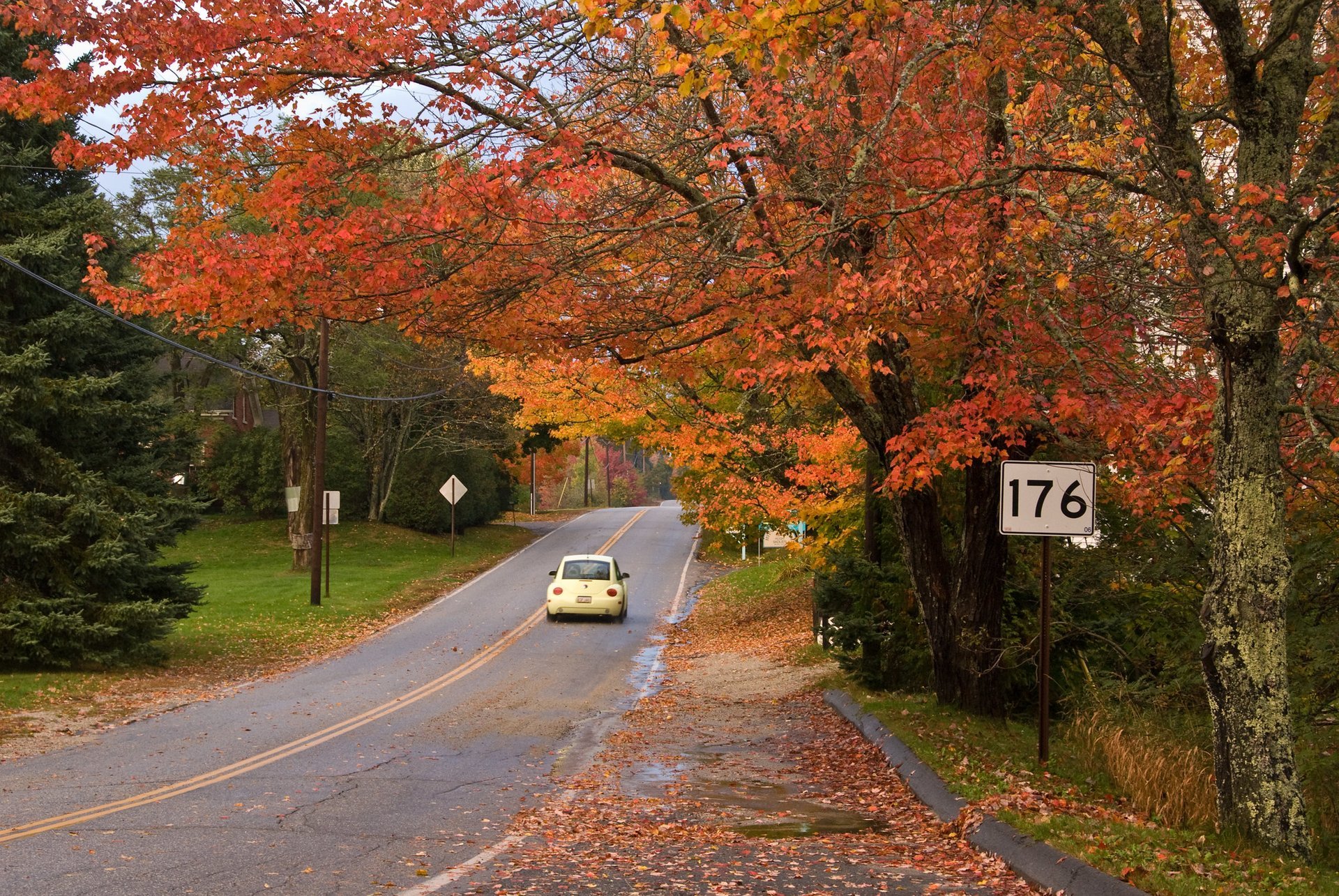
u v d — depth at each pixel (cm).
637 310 1358
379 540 5791
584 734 1730
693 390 2512
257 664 2583
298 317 1297
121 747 1557
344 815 1109
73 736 1648
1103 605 1686
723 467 2655
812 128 1251
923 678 1925
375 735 1675
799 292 1232
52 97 1100
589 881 848
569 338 1391
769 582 4106
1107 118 1227
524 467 8438
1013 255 1161
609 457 14325
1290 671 1205
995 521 1595
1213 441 1102
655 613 3722
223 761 1437
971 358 1329
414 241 1209
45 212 2303
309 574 4622
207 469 6141
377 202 2228
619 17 1116
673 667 2611
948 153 1209
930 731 1470
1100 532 1680
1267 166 930
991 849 927
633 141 1423
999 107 1329
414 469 6253
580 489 13962
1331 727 1227
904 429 1382
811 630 2980
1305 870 823
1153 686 1506
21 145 2369
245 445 6109
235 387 5650
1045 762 1276
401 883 838
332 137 1210
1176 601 1598
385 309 1309
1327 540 1221
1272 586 899
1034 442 1535
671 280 1338
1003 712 1656
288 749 1539
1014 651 1609
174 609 2431
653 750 1573
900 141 1231
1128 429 1197
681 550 5788
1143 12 971
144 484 2522
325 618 3394
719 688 2286
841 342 1191
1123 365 1266
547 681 2364
